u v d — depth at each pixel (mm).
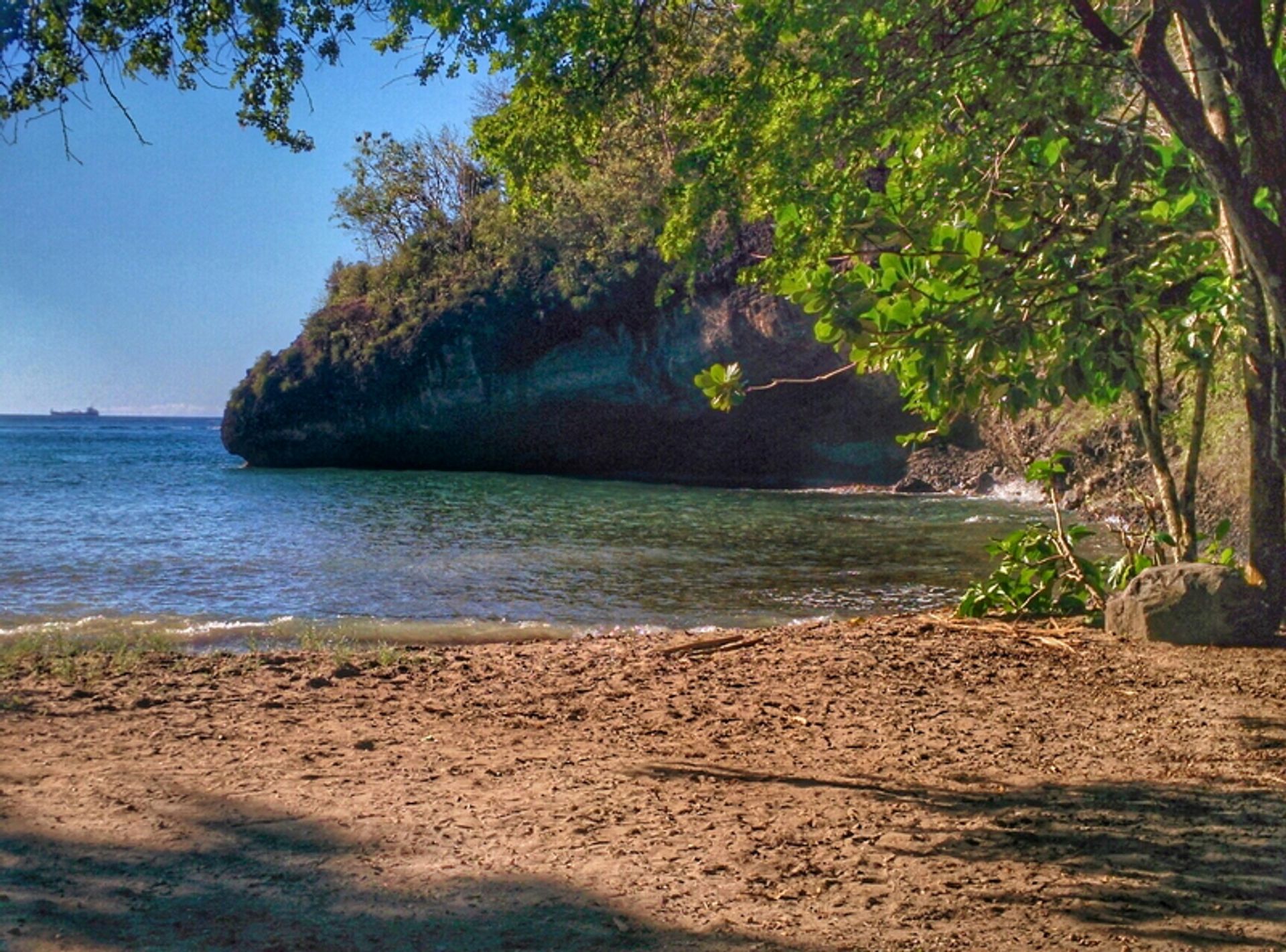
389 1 7852
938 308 6781
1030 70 7953
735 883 4793
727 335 42219
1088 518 27047
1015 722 7957
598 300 44375
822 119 8172
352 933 4152
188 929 4145
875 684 9312
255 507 30672
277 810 5598
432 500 33062
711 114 9555
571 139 8656
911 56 8289
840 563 19531
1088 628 11656
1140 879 4871
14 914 4176
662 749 7254
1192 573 10758
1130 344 7387
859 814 5789
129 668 9844
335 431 50625
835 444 42469
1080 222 7898
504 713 8352
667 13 8695
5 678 9242
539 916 4363
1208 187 7812
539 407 46625
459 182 47781
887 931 4316
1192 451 11797
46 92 7371
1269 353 8680
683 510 30188
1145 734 7547
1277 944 4199
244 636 12633
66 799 5660
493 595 15961
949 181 8148
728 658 10547
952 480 38250
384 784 6180
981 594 12688
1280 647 10352
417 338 47812
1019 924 4391
